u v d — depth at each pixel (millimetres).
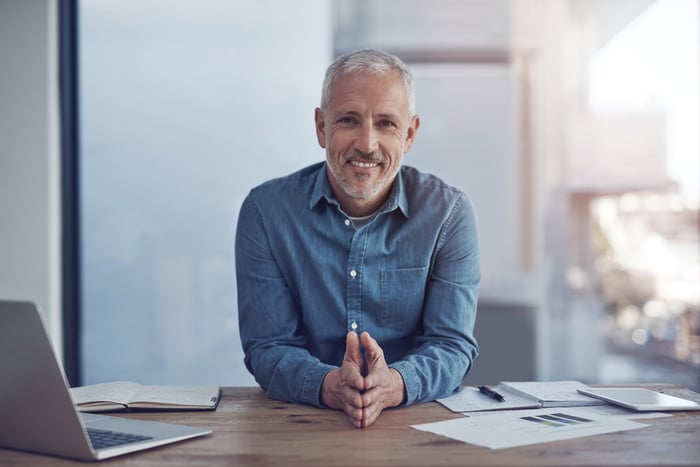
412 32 3062
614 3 2949
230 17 3168
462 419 1306
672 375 2928
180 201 3193
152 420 1317
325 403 1399
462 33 3033
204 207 3191
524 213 2994
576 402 1413
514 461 1062
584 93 2963
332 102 1597
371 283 1688
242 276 1722
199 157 3184
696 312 2912
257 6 3160
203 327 3205
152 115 3188
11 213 3156
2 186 3158
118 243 3207
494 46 3014
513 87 3002
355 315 1690
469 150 3020
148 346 3215
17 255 3160
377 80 1571
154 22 3176
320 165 1791
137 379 3211
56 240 3186
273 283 1698
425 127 3045
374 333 1698
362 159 1588
